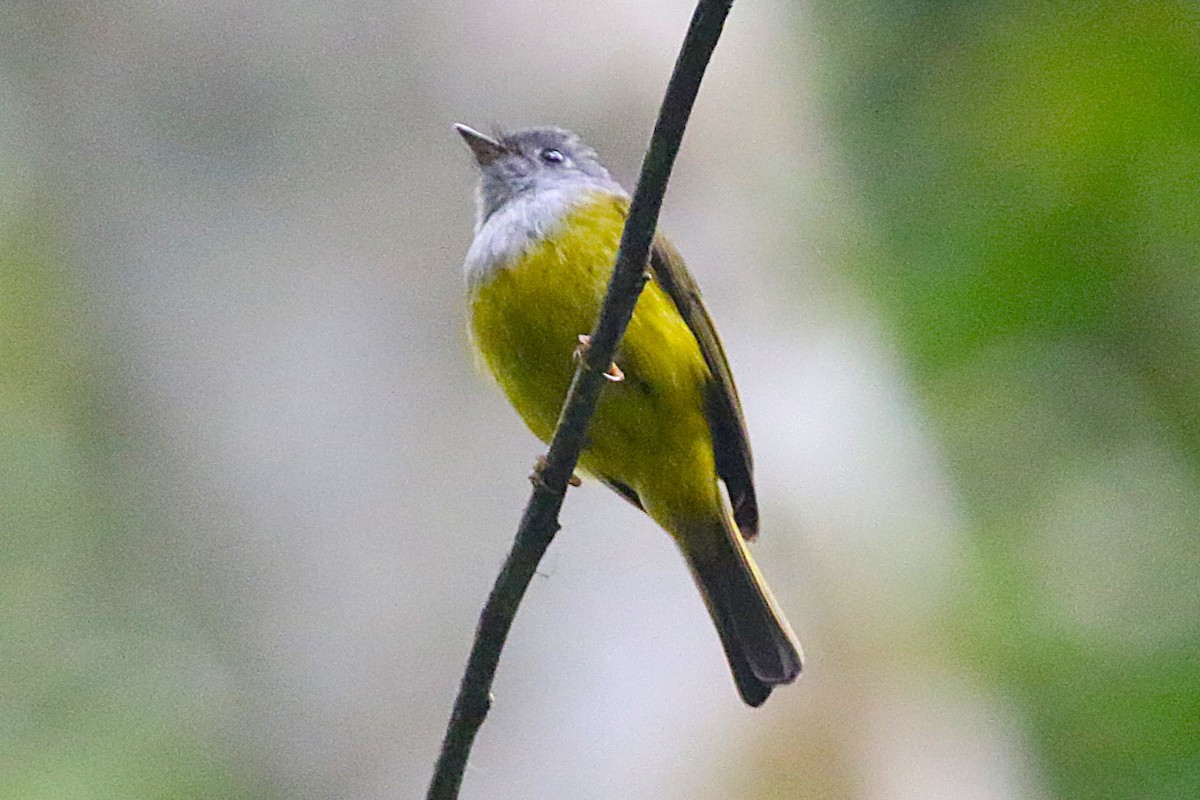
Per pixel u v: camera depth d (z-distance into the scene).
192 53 9.14
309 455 8.30
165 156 9.02
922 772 7.88
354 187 8.77
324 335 8.48
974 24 11.55
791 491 8.52
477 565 7.98
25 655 14.38
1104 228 9.22
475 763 7.57
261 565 8.20
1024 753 9.07
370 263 8.60
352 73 8.98
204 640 14.19
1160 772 9.38
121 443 9.15
